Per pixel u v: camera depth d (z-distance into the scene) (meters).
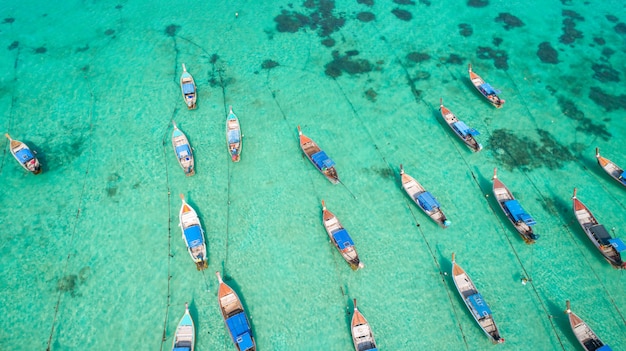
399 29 69.12
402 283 40.03
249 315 37.44
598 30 70.00
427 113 55.69
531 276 40.72
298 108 55.66
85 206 44.66
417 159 50.41
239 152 48.75
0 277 39.03
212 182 47.16
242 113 54.59
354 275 40.41
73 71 59.59
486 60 63.94
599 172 49.16
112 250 41.31
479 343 36.56
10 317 36.69
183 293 38.59
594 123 54.91
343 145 51.50
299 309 38.06
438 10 73.56
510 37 68.12
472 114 55.72
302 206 45.47
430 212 43.56
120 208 44.56
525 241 42.66
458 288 38.56
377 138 52.47
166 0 73.12
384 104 56.78
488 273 40.91
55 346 35.38
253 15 70.50
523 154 51.16
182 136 49.94
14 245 41.38
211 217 44.09
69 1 72.69
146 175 47.50
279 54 63.53
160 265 40.34
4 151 49.44
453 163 50.12
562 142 52.62
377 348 35.25
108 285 38.94
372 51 64.88
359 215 44.88
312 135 52.41
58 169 47.88
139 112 54.31
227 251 41.53
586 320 38.00
